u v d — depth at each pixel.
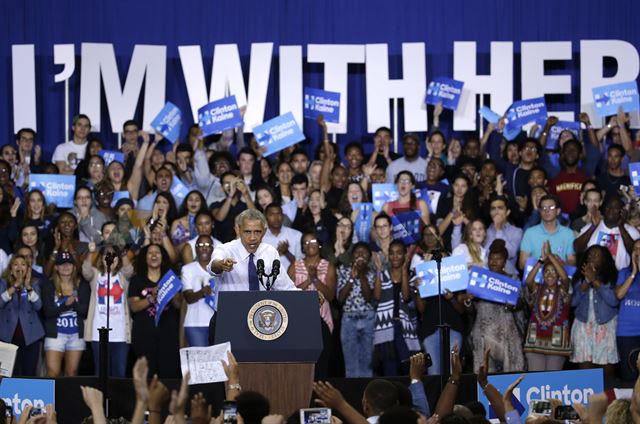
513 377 20.41
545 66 35.19
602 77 34.53
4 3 35.06
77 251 26.58
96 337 25.20
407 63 34.53
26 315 25.30
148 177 30.94
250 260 17.31
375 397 13.68
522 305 25.72
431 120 34.78
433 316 25.20
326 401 12.63
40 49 35.12
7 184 29.72
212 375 14.79
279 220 26.95
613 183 30.66
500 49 34.53
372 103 34.56
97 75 34.44
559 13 35.06
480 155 31.73
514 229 27.78
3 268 26.53
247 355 14.81
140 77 34.56
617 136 32.69
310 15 35.19
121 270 25.61
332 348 25.86
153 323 24.97
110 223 27.12
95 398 11.19
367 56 34.62
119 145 34.41
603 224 27.19
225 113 31.25
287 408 14.91
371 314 25.36
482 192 29.59
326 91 32.59
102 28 35.19
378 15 35.12
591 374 20.72
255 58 34.59
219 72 34.53
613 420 11.91
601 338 25.52
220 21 35.12
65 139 34.94
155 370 24.94
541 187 28.50
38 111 35.06
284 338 14.85
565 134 31.73
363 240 27.53
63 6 35.12
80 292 25.52
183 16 35.16
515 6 35.06
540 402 16.58
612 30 35.06
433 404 20.72
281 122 31.00
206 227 26.59
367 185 30.34
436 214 28.92
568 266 25.73
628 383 25.14
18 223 28.48
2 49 35.00
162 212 27.08
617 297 25.48
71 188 28.62
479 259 26.52
